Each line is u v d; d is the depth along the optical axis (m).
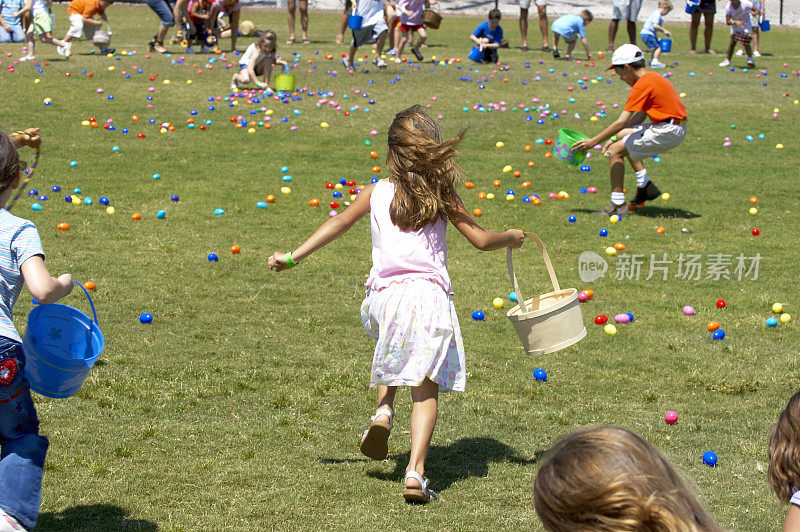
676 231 14.10
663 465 2.53
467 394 8.16
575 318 6.69
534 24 46.81
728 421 7.66
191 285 11.19
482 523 5.69
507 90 25.56
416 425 5.98
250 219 14.30
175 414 7.45
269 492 6.07
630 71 14.37
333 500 6.00
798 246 13.29
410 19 29.84
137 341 9.20
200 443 6.88
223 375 8.38
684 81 27.52
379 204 6.14
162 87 24.14
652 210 15.29
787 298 11.15
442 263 6.12
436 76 27.05
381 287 6.04
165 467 6.41
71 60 27.16
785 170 18.03
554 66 29.69
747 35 30.14
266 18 44.84
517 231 6.62
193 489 6.09
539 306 7.02
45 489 5.98
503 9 54.31
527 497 6.12
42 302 4.84
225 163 17.72
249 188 16.05
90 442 6.77
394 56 29.81
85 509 5.72
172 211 14.56
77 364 5.03
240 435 7.05
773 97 25.36
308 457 6.73
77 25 27.44
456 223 6.16
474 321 10.34
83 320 5.34
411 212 5.97
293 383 8.26
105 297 10.55
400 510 5.87
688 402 8.12
